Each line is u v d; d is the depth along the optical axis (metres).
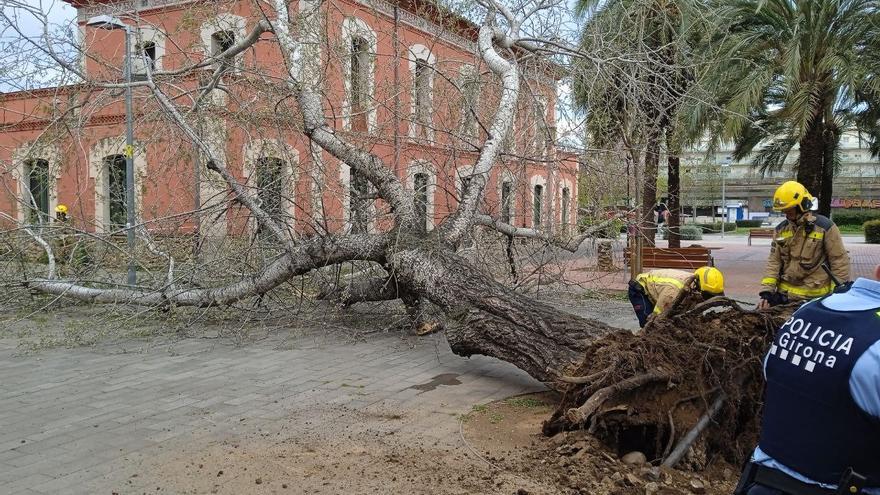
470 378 6.23
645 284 5.78
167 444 4.44
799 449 2.12
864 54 13.09
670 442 4.04
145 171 10.35
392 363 6.81
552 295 10.16
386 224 9.62
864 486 1.98
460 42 10.10
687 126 12.12
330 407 5.29
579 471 3.90
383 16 9.83
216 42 10.57
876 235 33.62
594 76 8.46
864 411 1.97
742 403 4.38
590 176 9.48
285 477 3.88
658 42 10.94
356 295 8.51
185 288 8.74
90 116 8.95
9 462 4.11
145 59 9.04
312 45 8.41
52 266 9.55
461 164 9.09
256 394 5.65
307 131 8.24
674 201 16.45
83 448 4.35
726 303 4.57
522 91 8.96
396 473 3.95
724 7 12.66
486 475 3.91
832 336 2.09
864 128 18.03
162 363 6.74
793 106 13.02
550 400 5.54
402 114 9.00
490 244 9.01
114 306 8.53
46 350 7.37
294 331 8.38
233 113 8.81
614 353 4.27
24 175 9.97
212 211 8.85
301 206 8.80
